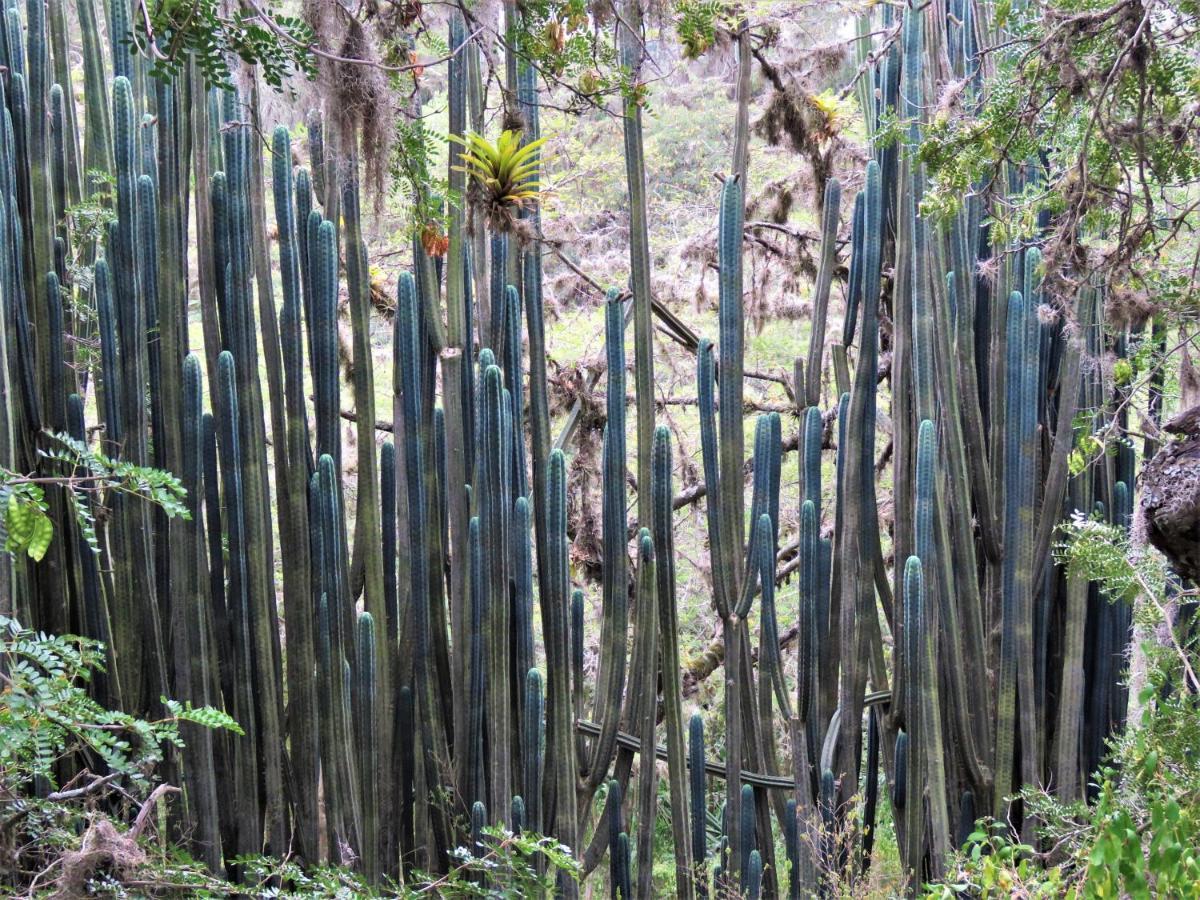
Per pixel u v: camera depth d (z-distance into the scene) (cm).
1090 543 280
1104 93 206
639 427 327
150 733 178
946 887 198
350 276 302
